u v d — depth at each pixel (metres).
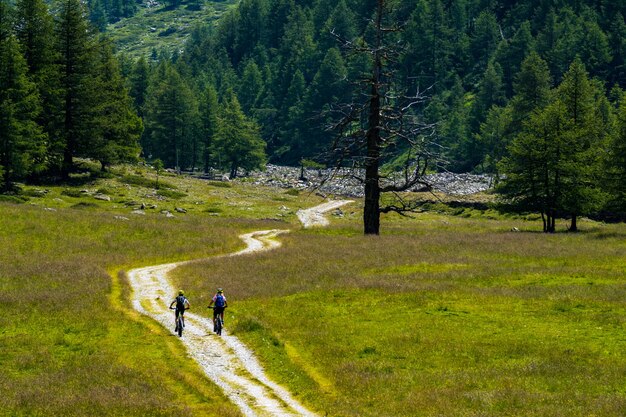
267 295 33.69
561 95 74.50
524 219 88.12
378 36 55.34
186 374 21.52
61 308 30.98
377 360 22.30
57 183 82.81
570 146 62.88
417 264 40.84
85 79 80.88
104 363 22.59
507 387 18.73
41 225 54.41
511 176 65.62
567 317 26.89
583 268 37.34
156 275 42.16
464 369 20.91
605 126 94.56
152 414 17.14
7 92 70.56
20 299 32.38
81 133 82.06
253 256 46.56
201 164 146.88
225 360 23.45
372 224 56.19
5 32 78.25
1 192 71.44
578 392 17.98
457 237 54.78
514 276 35.81
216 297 27.16
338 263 42.09
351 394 19.27
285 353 24.02
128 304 33.25
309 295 33.03
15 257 44.28
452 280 35.41
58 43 81.12
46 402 18.14
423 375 20.39
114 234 55.50
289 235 61.28
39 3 80.25
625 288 31.67
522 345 22.97
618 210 62.50
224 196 99.31
